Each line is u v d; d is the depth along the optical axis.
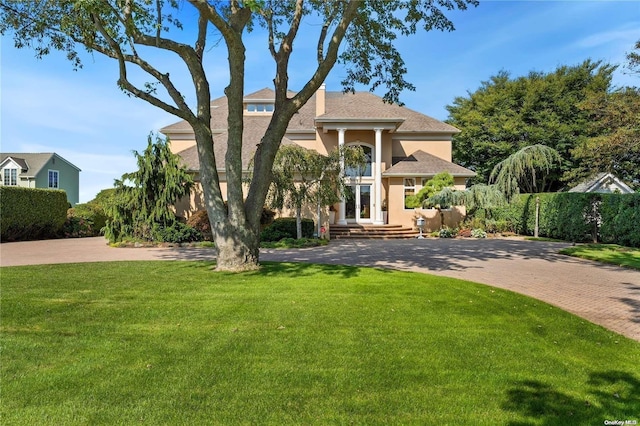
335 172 18.22
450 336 5.24
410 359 4.45
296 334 5.23
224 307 6.45
